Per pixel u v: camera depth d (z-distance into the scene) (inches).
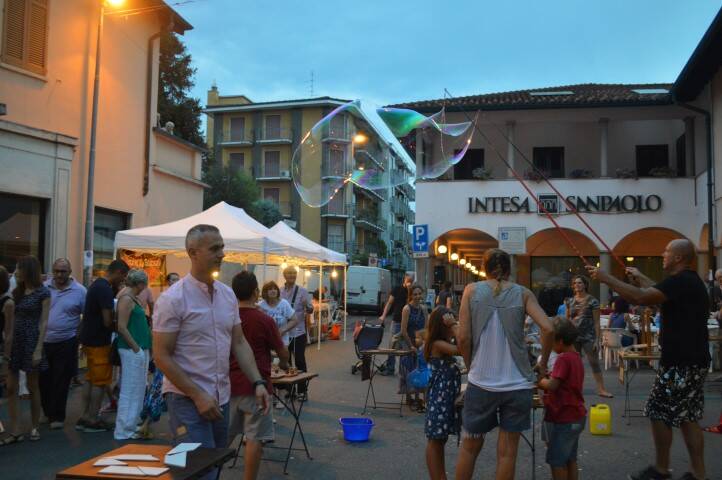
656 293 189.2
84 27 457.1
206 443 133.0
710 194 651.5
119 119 498.0
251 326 184.2
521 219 767.7
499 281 165.6
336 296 1413.6
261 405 140.9
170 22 539.5
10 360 244.1
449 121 789.2
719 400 345.1
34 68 414.6
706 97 684.1
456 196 782.5
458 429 184.2
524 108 770.8
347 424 253.8
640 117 764.0
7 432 265.0
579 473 212.4
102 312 265.1
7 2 396.8
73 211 442.3
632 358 288.5
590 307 356.2
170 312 130.6
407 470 215.0
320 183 406.9
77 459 224.8
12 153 391.5
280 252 451.5
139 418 263.9
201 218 457.7
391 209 2241.6
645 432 270.5
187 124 1101.1
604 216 753.0
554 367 177.0
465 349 163.9
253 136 1793.8
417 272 765.9
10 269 395.5
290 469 215.9
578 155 839.1
